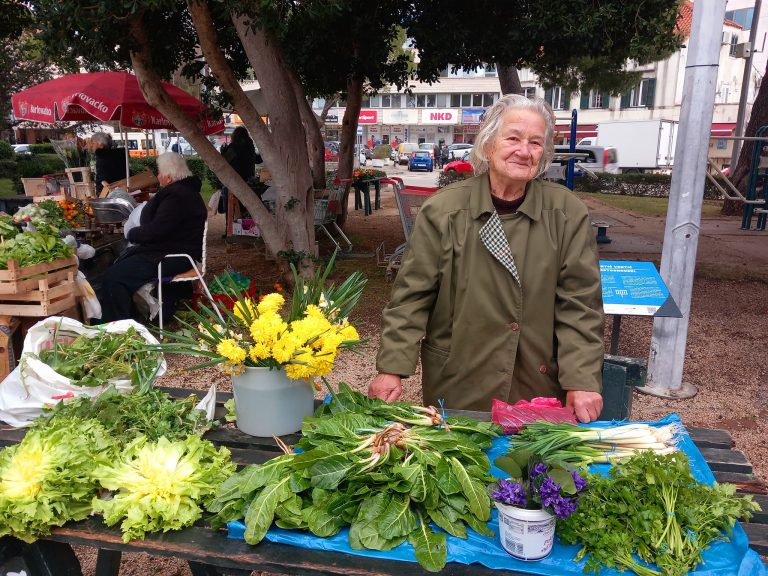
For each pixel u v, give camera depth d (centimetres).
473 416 195
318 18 456
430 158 3322
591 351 190
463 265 198
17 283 355
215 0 421
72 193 799
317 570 126
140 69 521
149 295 469
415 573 125
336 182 942
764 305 616
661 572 120
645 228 1088
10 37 549
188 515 142
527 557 125
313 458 144
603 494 134
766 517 148
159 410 184
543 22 607
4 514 140
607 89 1308
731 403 387
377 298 619
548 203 197
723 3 343
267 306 182
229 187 609
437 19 664
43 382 202
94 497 149
